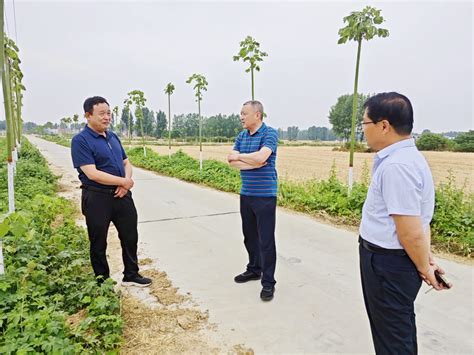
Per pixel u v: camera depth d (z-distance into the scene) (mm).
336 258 4387
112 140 3371
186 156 16219
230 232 5516
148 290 3469
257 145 3295
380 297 1779
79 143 3041
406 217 1585
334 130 61719
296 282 3686
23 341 2164
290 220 6301
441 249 4695
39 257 3453
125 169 3525
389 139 1726
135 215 3473
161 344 2578
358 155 33031
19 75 13930
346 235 5379
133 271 3535
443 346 2586
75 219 6066
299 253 4566
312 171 17078
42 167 11070
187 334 2715
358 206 6312
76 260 3354
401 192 1589
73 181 11203
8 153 4230
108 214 3223
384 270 1730
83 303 2879
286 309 3121
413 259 1652
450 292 3432
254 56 9742
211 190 9750
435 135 43344
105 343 2383
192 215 6672
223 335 2715
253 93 10055
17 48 9539
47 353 2080
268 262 3279
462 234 4695
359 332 2770
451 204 5246
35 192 7438
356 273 3926
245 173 3361
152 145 53531
